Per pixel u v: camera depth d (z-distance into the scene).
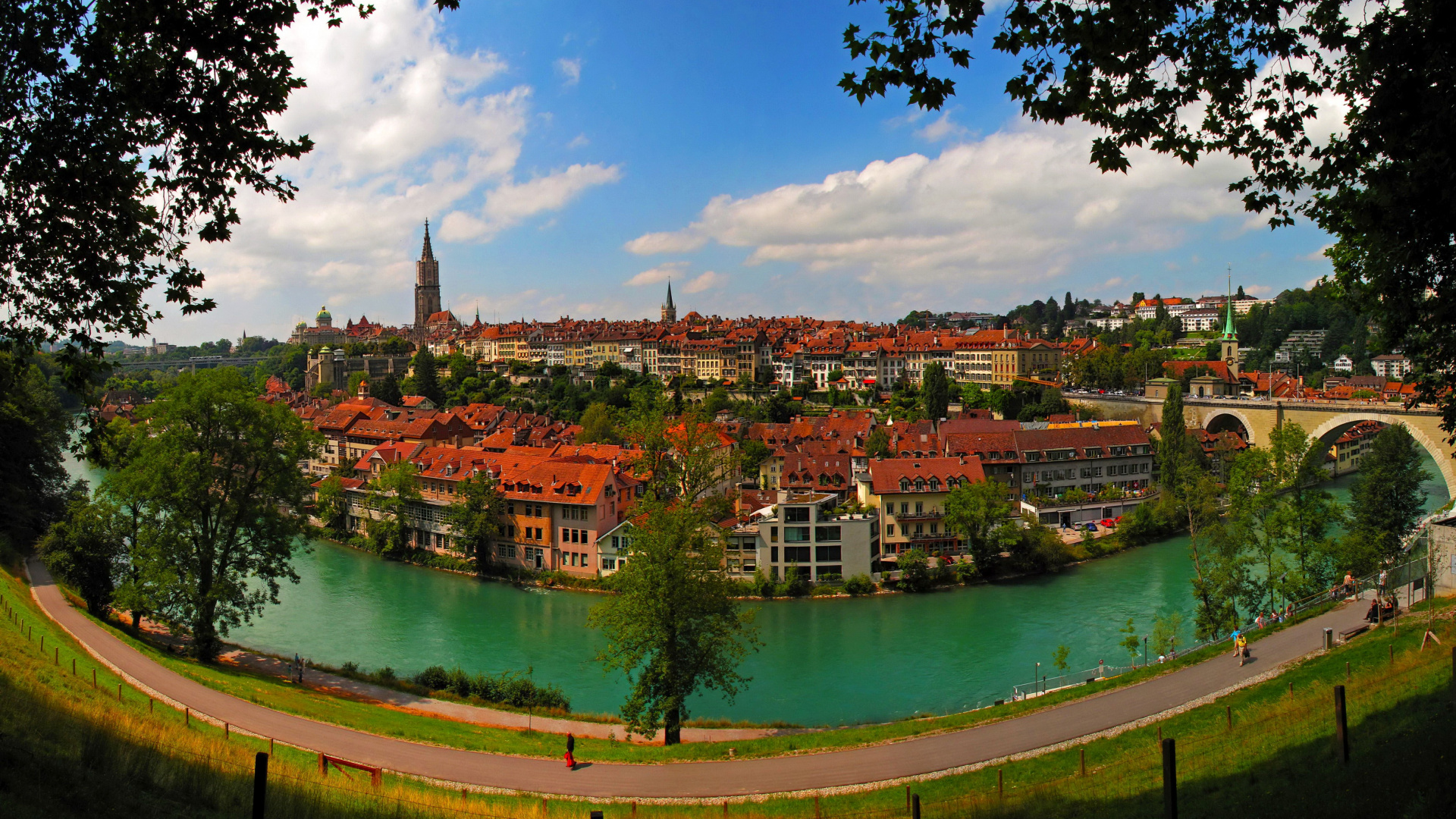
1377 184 20.28
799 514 95.31
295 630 81.06
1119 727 42.06
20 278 19.45
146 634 69.69
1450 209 19.36
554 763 43.81
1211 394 183.50
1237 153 20.17
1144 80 18.33
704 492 116.06
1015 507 113.88
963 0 16.56
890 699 64.19
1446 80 18.17
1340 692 23.48
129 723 30.66
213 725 43.44
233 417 62.78
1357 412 133.88
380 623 83.81
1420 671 30.88
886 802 35.88
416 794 34.53
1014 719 46.03
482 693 62.16
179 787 22.98
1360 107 19.83
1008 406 195.00
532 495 103.06
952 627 81.00
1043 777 36.50
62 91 18.16
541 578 99.50
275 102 18.66
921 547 103.88
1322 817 19.78
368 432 158.38
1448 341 23.42
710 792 39.00
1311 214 22.06
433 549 111.75
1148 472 136.50
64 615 61.16
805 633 80.50
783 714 61.91
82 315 20.09
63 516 86.75
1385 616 51.16
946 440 129.25
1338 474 167.38
